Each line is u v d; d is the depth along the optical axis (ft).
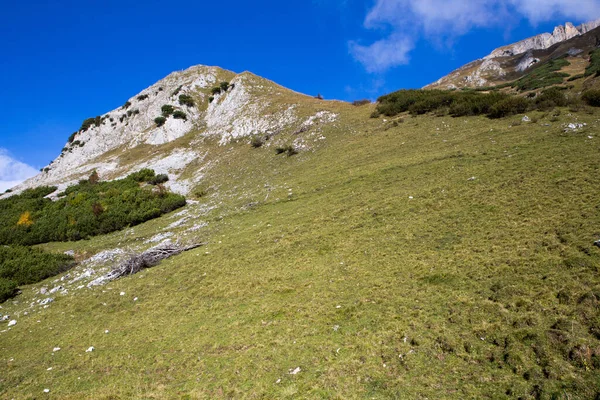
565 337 29.35
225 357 39.52
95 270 86.17
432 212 66.80
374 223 70.13
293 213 89.92
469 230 56.03
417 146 113.80
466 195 68.54
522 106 118.32
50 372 42.86
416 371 31.09
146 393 35.76
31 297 77.71
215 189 147.13
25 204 169.89
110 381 39.27
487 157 84.84
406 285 45.96
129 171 201.87
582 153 69.87
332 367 33.71
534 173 67.56
